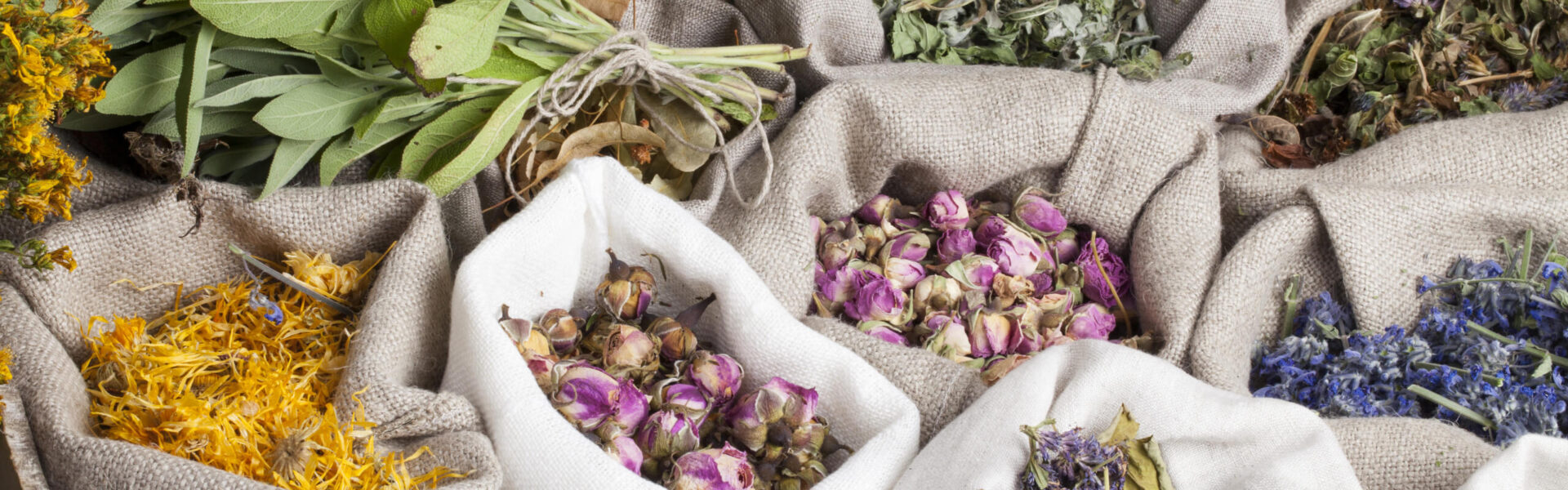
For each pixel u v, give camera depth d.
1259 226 0.66
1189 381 0.59
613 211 0.61
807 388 0.58
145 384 0.57
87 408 0.57
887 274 0.65
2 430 0.54
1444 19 0.75
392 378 0.57
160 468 0.53
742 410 0.58
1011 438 0.57
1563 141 0.68
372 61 0.61
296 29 0.58
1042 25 0.72
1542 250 0.66
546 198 0.61
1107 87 0.66
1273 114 0.74
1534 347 0.62
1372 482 0.59
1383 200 0.66
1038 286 0.66
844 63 0.72
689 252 0.60
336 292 0.61
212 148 0.63
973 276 0.65
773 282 0.64
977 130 0.66
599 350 0.61
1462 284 0.65
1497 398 0.61
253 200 0.61
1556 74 0.73
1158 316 0.65
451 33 0.57
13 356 0.56
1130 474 0.57
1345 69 0.73
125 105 0.59
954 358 0.63
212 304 0.62
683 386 0.58
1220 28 0.72
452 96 0.62
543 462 0.55
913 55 0.73
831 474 0.56
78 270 0.59
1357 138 0.73
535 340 0.59
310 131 0.60
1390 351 0.63
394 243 0.61
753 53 0.67
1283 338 0.67
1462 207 0.66
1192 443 0.58
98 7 0.57
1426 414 0.63
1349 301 0.66
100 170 0.62
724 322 0.61
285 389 0.57
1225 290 0.65
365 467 0.55
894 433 0.57
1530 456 0.56
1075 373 0.59
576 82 0.63
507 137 0.62
